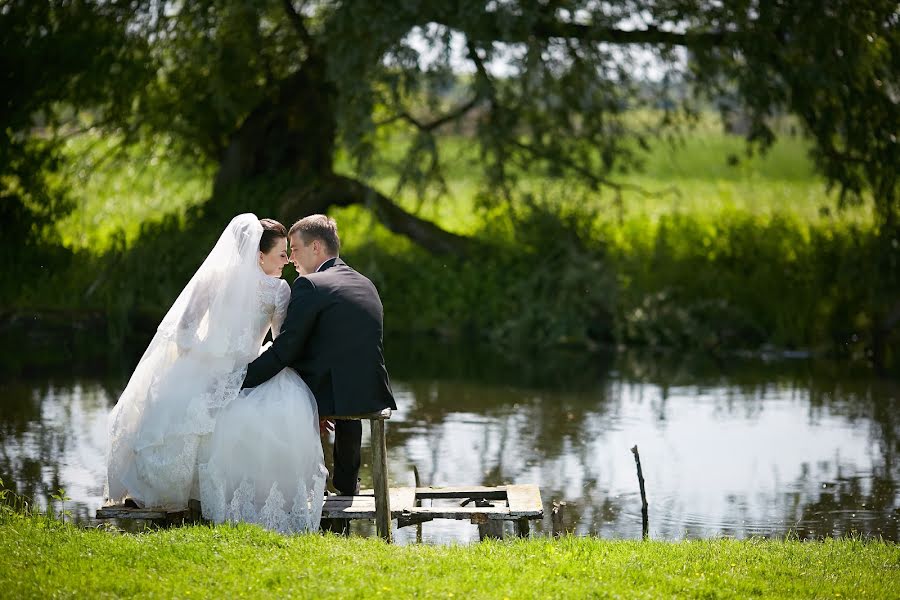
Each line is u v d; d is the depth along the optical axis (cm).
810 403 2278
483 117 3331
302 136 3422
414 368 2695
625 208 3619
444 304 3356
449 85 2917
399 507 1137
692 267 3409
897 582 988
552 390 2416
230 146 3406
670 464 1738
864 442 1906
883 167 3081
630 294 3266
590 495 1557
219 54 3055
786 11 2877
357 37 2855
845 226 3466
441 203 4291
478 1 2756
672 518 1445
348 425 1202
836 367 2825
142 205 3909
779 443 1895
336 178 3397
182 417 1102
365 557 991
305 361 1144
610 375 2645
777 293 3281
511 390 2403
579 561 1016
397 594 897
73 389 2273
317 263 1191
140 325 3034
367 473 1655
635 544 1109
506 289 3300
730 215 3778
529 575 962
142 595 884
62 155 3203
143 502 1122
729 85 3092
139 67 3055
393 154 3600
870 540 1280
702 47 3019
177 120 3453
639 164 3416
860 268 3125
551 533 1327
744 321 3216
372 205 3203
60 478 1571
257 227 1147
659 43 3111
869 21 2873
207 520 1111
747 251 3422
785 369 2778
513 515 1122
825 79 2872
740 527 1406
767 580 986
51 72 2916
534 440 1897
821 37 2856
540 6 2977
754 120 3081
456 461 1741
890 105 3028
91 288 3016
